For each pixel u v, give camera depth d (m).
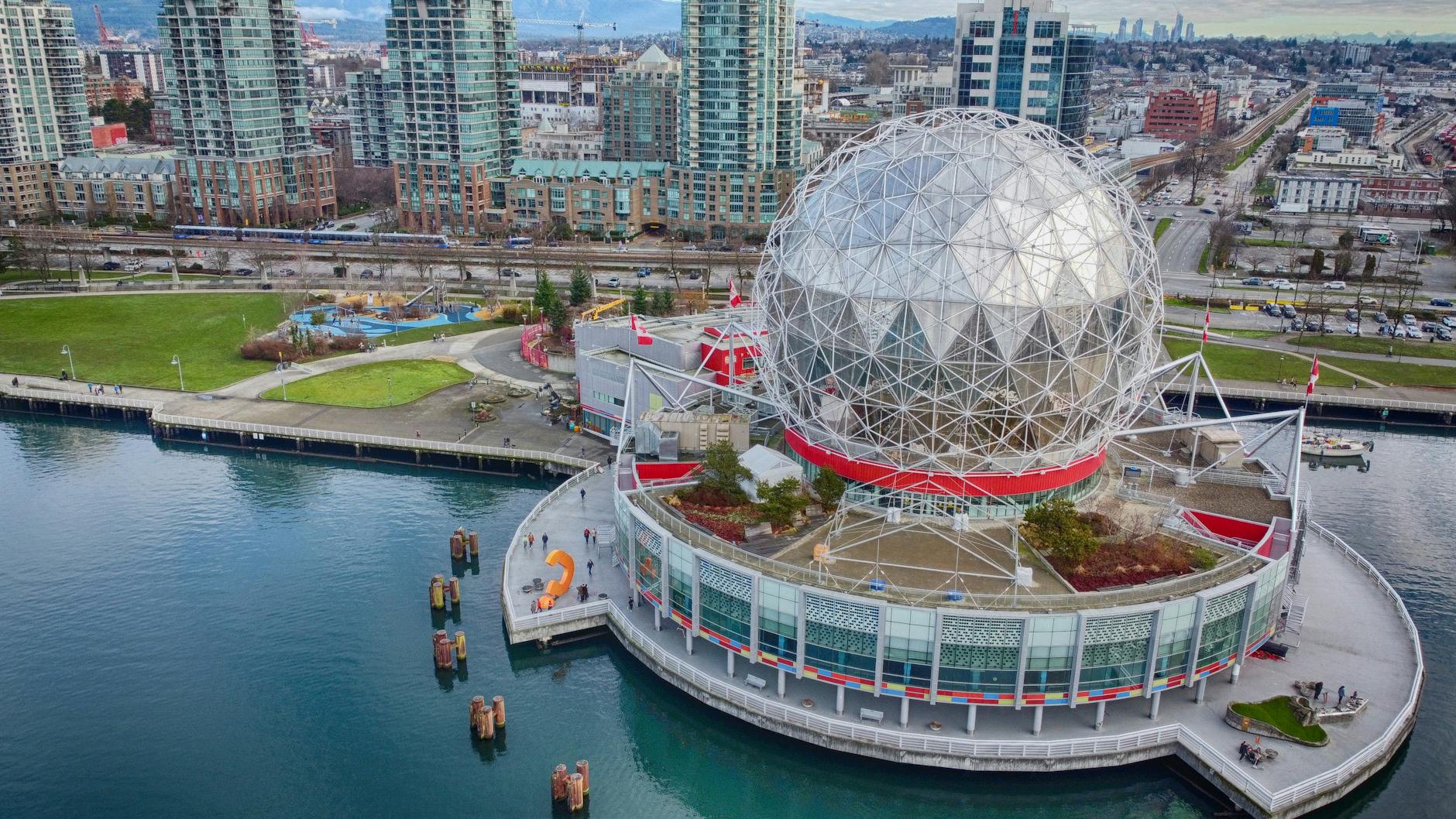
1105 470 93.62
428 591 94.88
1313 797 64.81
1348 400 142.88
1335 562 94.31
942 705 74.19
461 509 112.62
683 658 80.00
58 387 147.00
